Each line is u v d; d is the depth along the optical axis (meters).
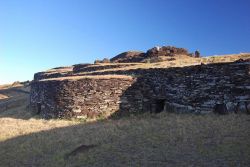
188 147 15.43
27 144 19.02
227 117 20.38
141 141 17.25
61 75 43.81
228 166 12.65
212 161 13.35
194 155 14.30
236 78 21.97
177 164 13.50
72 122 25.34
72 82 26.84
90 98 26.33
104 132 20.06
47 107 28.89
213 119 20.44
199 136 16.89
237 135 16.19
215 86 22.97
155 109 26.83
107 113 26.22
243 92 21.44
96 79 26.48
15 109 39.16
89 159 15.23
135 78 27.38
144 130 19.50
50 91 28.56
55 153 16.91
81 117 26.11
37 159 16.33
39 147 18.23
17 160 16.44
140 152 15.53
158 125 20.56
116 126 21.66
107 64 42.31
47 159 16.11
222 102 22.42
